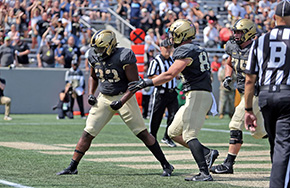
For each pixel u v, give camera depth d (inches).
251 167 930.1
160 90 1209.4
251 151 1172.5
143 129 802.2
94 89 820.6
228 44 888.3
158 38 2593.5
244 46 863.7
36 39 2556.6
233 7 2780.5
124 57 780.6
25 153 1054.4
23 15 2559.1
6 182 726.5
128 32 2706.7
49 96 2484.0
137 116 800.3
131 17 2618.1
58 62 2498.8
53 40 2502.5
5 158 976.3
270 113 601.6
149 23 2620.6
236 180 786.2
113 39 776.9
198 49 773.3
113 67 783.1
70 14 2534.5
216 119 2309.3
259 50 605.6
